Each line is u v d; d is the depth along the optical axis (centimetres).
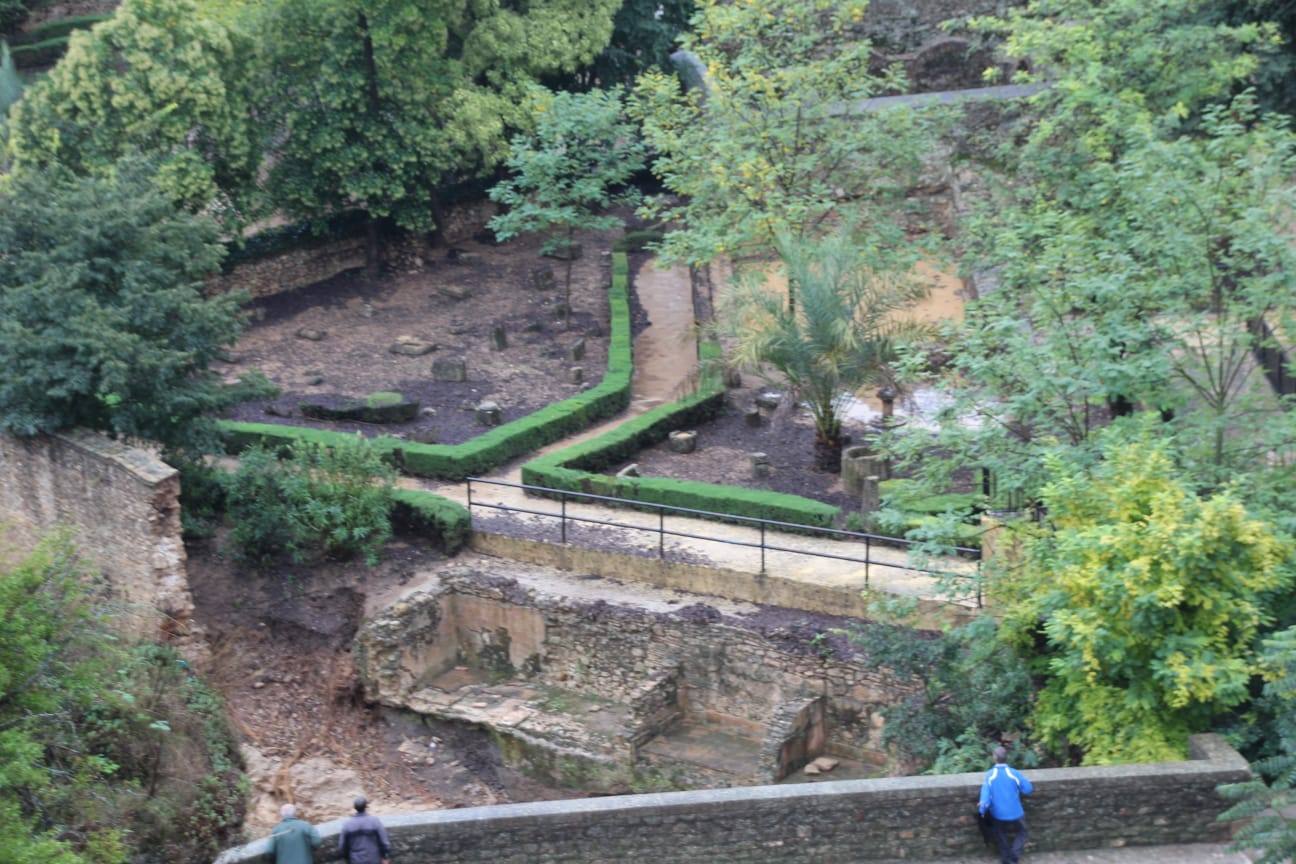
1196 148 2325
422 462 3209
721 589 2720
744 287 3253
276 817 2328
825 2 3566
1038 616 1983
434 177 4466
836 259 3127
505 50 4516
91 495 2672
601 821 1673
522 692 2777
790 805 1684
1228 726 1795
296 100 4281
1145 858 1686
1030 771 1709
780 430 3522
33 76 5225
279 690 2669
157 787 2120
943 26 3431
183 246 2914
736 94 3578
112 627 2583
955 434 2234
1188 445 2133
